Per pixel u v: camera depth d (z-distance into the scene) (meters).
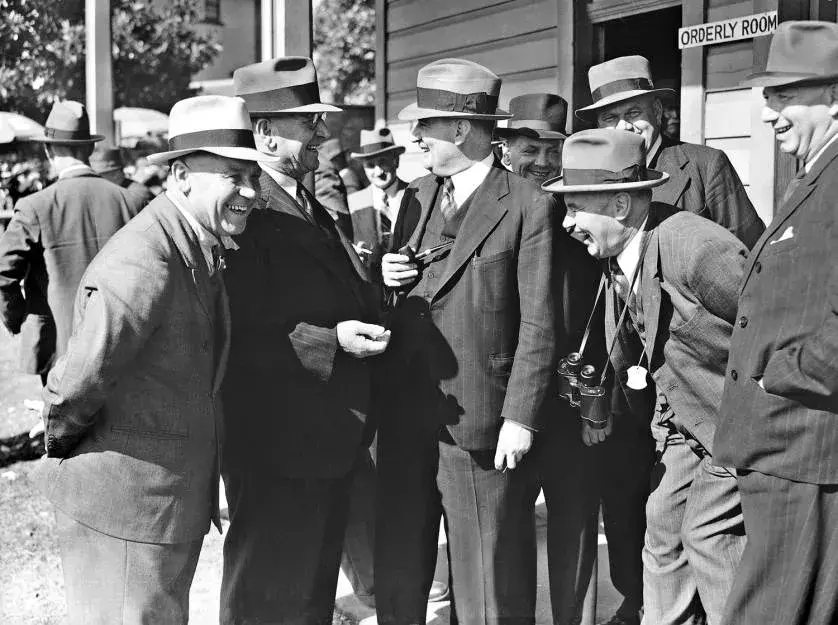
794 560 2.46
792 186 2.68
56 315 5.32
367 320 3.23
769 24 4.38
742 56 4.82
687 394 2.83
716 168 3.76
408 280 3.14
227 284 3.05
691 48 5.05
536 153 4.05
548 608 3.72
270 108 3.09
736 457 2.56
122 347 2.50
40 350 5.48
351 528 3.82
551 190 2.90
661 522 2.98
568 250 3.15
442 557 4.18
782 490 2.49
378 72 7.53
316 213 3.26
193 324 2.68
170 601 2.68
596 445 3.25
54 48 11.60
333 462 3.13
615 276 2.99
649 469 3.31
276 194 3.11
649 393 3.09
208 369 2.76
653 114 3.80
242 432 3.15
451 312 3.09
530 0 6.03
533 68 6.05
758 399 2.52
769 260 2.52
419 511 3.23
